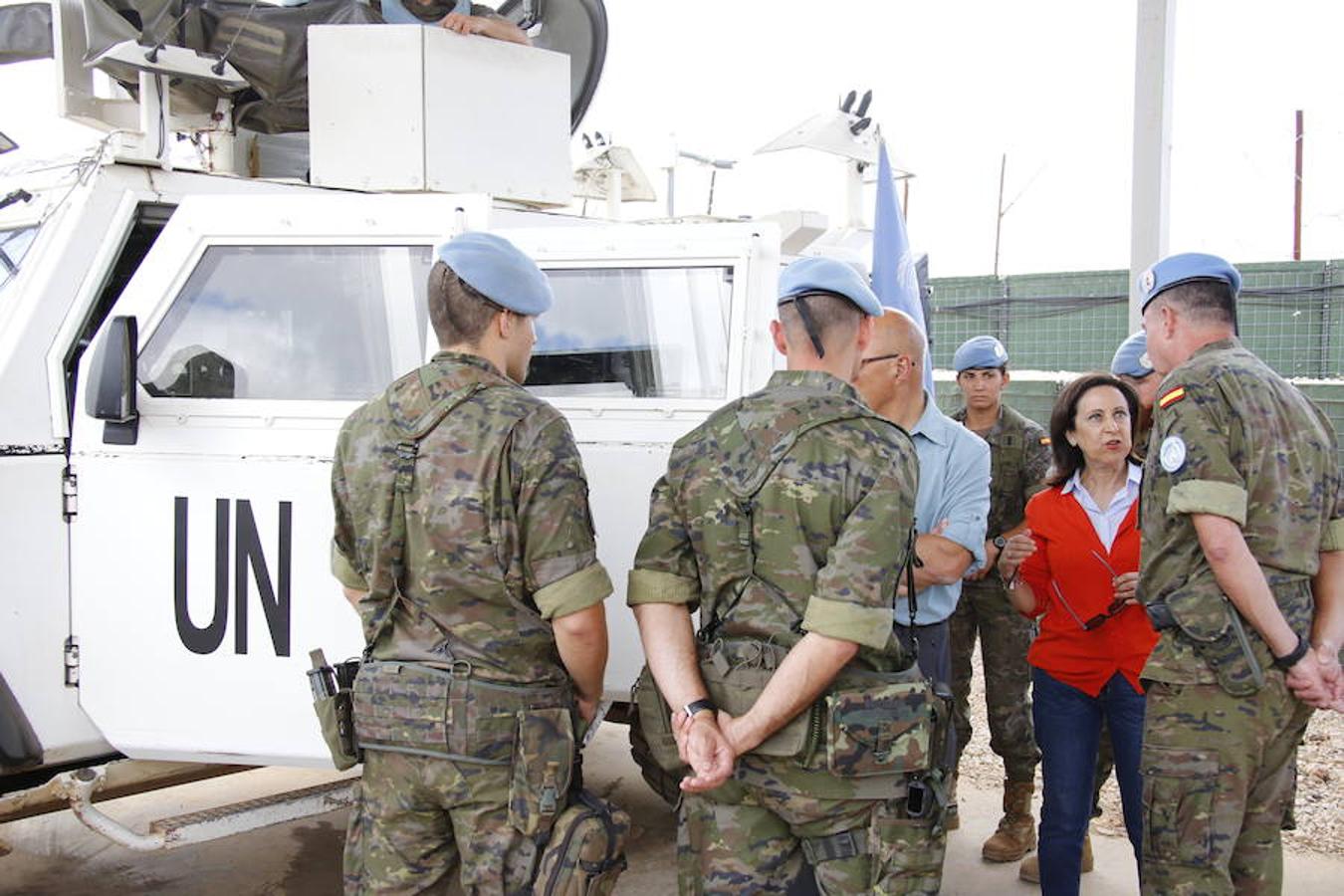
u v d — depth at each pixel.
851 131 4.66
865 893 2.17
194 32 3.88
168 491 2.96
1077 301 14.31
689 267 3.03
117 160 3.25
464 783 2.28
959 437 3.10
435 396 2.36
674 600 2.29
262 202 3.04
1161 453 2.69
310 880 3.90
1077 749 3.29
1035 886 3.88
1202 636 2.63
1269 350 13.02
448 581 2.30
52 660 2.94
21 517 2.89
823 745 2.13
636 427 3.02
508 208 3.80
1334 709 2.63
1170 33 5.61
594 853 2.29
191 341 3.04
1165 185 5.67
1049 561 3.33
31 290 3.06
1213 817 2.64
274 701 2.93
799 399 2.25
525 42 4.00
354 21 4.04
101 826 2.99
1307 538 2.69
